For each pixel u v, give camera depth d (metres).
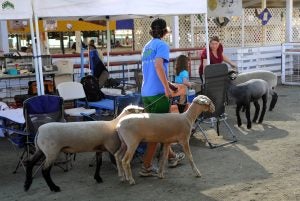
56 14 6.48
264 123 7.99
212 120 7.57
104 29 12.49
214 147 6.45
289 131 7.34
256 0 15.70
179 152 6.12
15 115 5.95
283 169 5.39
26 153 6.04
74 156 6.03
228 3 12.23
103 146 4.96
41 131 4.76
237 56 13.20
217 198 4.54
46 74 8.69
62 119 5.67
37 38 6.57
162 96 5.17
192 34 14.66
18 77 8.23
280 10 16.19
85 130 4.81
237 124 7.88
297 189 4.71
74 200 4.66
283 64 13.19
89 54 9.91
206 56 8.21
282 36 16.42
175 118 4.97
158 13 7.05
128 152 4.88
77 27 12.26
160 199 4.59
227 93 7.79
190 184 4.98
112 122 5.05
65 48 16.11
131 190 4.88
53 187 4.92
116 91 8.30
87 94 7.70
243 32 15.14
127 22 13.17
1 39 11.20
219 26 14.52
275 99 8.99
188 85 6.74
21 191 4.99
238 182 4.99
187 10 7.36
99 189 4.96
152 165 5.46
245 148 6.39
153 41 5.12
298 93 11.40
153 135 4.87
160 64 4.98
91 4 6.57
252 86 7.50
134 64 11.94
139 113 5.05
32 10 6.35
